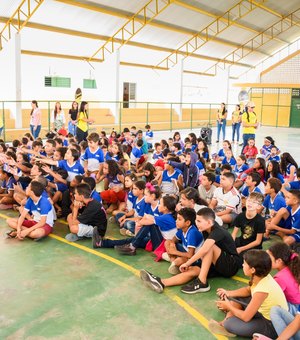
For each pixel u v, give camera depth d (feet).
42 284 12.84
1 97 55.72
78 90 38.17
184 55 78.74
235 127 53.72
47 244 16.40
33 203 16.83
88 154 23.84
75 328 10.39
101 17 56.80
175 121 81.30
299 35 87.20
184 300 12.02
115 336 10.07
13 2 48.34
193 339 10.03
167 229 14.48
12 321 10.67
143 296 12.20
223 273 13.25
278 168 21.44
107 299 11.95
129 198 18.71
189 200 15.03
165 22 64.64
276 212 17.02
